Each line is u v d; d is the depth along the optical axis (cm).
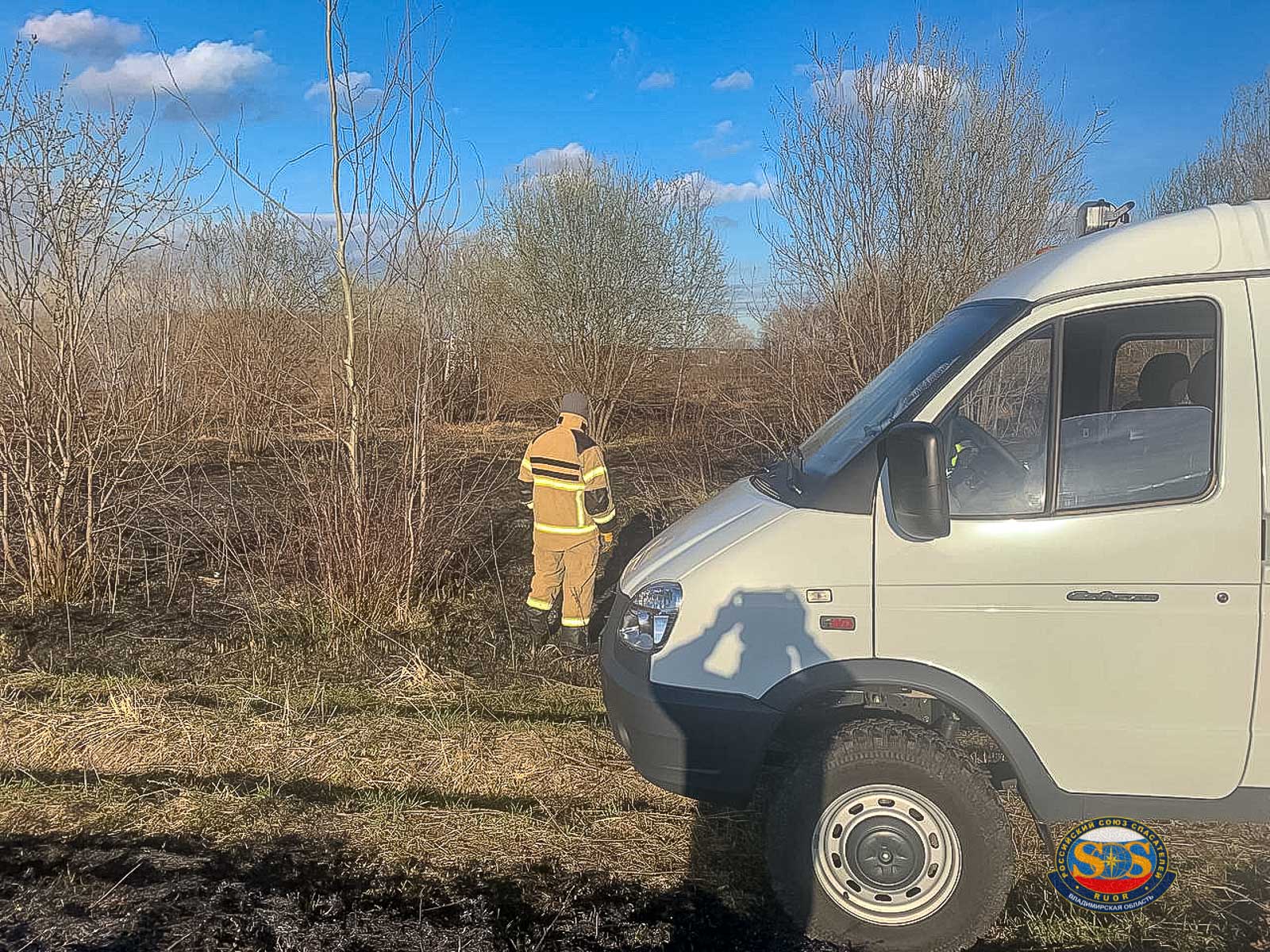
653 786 407
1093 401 297
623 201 1620
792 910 298
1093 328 295
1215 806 281
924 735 292
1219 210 293
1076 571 279
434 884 332
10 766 414
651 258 1622
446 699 501
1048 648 282
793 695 295
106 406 658
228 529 838
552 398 1608
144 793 389
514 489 1073
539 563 584
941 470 272
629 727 314
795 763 298
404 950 294
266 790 393
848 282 906
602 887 332
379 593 606
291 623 609
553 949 297
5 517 658
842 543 294
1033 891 328
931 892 291
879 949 294
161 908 311
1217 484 274
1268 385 273
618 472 1204
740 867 346
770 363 1020
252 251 1230
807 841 294
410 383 631
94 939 294
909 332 885
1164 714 278
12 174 562
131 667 532
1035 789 288
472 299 1569
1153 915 312
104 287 626
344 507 604
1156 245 290
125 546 777
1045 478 286
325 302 625
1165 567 275
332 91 554
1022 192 905
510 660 560
